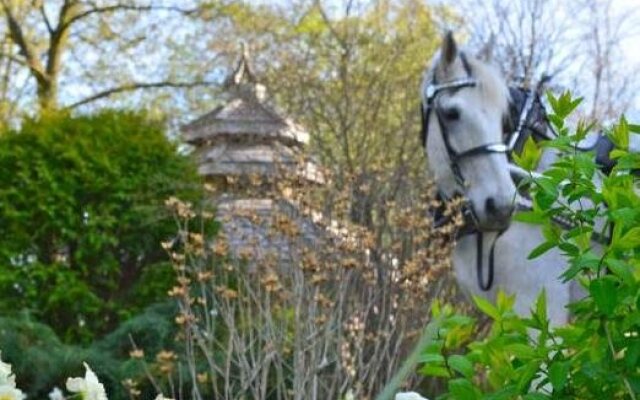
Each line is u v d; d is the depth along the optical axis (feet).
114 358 26.25
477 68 17.16
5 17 62.08
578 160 9.21
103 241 30.01
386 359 23.17
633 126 9.56
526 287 17.30
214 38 59.11
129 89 63.16
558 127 9.59
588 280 9.31
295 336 19.76
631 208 8.84
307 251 20.06
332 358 21.50
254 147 39.70
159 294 29.84
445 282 26.27
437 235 19.08
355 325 20.34
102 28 63.77
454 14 48.08
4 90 63.62
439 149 17.37
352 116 36.86
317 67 43.68
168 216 29.76
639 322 8.40
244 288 23.71
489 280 17.47
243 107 40.57
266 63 45.32
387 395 4.76
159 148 31.09
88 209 30.25
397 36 44.45
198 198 30.09
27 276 29.55
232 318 19.58
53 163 30.48
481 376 14.53
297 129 39.37
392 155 35.73
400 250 24.88
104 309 30.14
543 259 17.29
